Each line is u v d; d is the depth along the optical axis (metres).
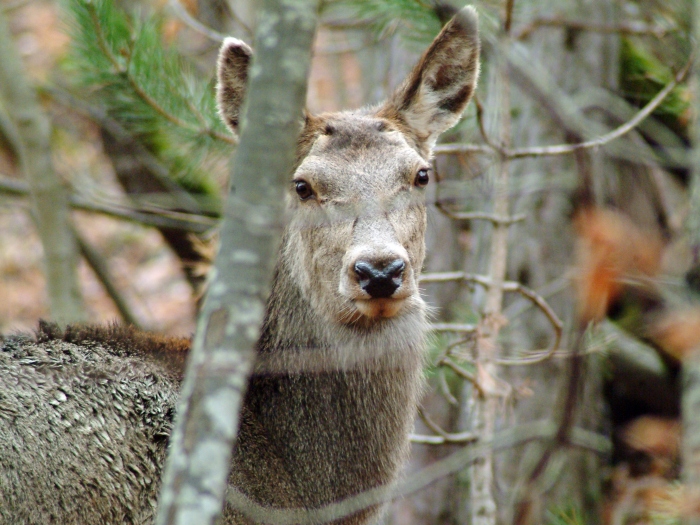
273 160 5.47
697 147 5.86
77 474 8.18
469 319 11.16
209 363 5.36
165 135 11.58
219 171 12.36
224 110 10.16
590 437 12.28
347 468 8.97
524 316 13.69
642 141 14.19
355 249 8.45
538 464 6.50
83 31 10.51
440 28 11.09
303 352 9.04
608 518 12.88
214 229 12.23
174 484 5.25
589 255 5.32
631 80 14.59
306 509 8.91
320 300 8.89
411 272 8.52
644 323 13.13
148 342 9.14
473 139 13.10
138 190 16.34
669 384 14.08
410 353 9.13
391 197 8.87
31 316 19.94
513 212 14.02
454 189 12.75
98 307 19.64
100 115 15.77
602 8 14.12
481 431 10.01
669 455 9.84
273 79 5.49
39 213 14.43
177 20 14.41
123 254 21.59
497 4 11.63
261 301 5.45
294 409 9.00
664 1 11.12
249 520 8.56
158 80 10.91
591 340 9.92
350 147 9.14
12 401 8.16
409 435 9.35
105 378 8.59
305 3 5.53
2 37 14.30
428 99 10.16
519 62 8.20
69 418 8.30
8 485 7.91
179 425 5.41
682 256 7.29
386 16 11.49
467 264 14.96
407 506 14.17
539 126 13.92
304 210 9.00
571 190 13.78
